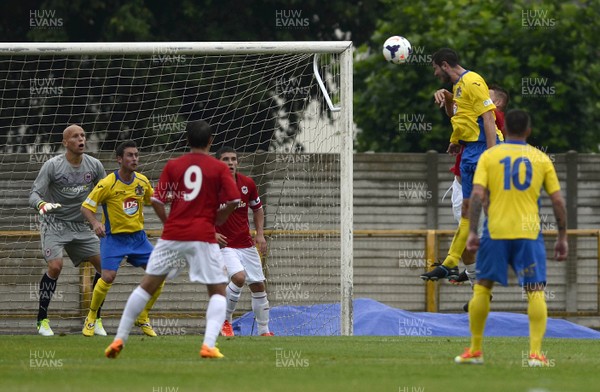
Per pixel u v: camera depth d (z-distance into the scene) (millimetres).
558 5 65938
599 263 51281
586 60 64438
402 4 67625
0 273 48406
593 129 64438
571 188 52375
